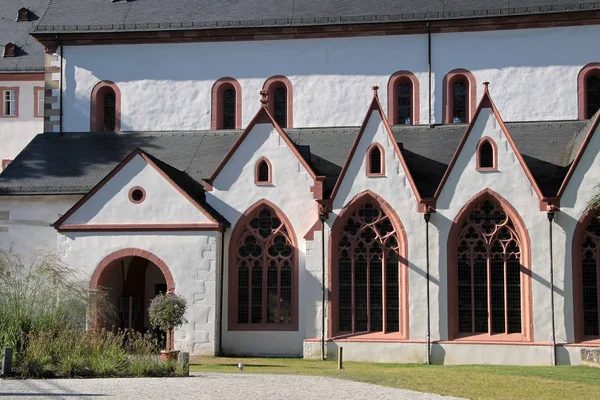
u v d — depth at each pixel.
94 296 36.16
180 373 27.12
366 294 37.69
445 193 37.47
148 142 44.88
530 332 36.34
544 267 36.62
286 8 45.81
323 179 39.16
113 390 22.45
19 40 66.62
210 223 37.88
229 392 22.30
